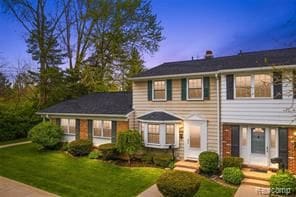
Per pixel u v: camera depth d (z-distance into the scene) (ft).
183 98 62.13
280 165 49.32
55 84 108.88
